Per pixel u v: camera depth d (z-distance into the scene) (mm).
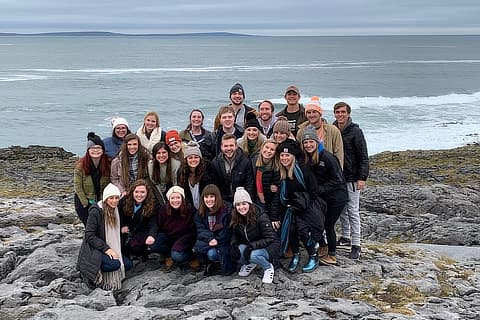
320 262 10531
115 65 173750
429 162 31719
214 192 9656
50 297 9156
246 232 9648
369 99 83000
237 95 11852
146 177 10383
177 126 62719
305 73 144125
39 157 32219
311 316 8297
